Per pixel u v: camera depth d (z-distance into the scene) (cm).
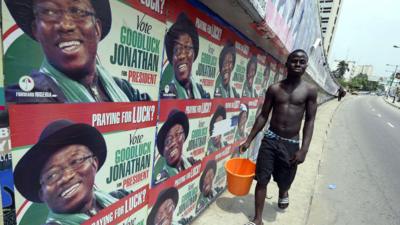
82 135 124
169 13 171
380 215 384
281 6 308
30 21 94
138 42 148
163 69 176
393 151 794
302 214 330
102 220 147
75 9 109
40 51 99
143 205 183
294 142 279
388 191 475
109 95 135
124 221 166
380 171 587
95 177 136
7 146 94
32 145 102
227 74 283
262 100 434
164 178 204
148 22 153
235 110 329
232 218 296
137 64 151
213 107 266
